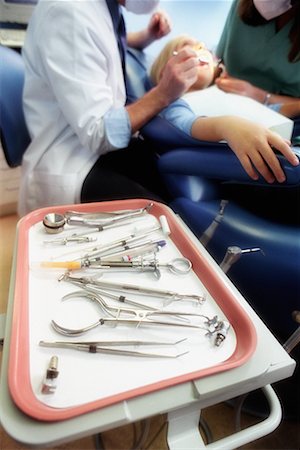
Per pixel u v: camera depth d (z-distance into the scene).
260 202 0.73
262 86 0.93
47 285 0.46
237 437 0.38
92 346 0.38
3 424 0.31
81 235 0.56
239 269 0.68
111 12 0.86
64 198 0.87
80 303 0.44
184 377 0.35
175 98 0.83
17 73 0.94
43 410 0.32
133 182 0.85
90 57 0.76
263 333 0.42
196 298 0.45
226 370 0.36
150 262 0.50
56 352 0.38
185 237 0.56
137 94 1.00
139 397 0.34
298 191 0.67
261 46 0.88
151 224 0.61
